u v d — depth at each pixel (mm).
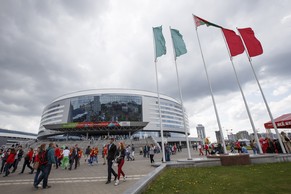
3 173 12383
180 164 11438
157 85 16531
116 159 8016
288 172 7977
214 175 8273
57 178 9711
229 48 16219
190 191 5656
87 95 86062
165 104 98938
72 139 79500
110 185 7406
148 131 87312
